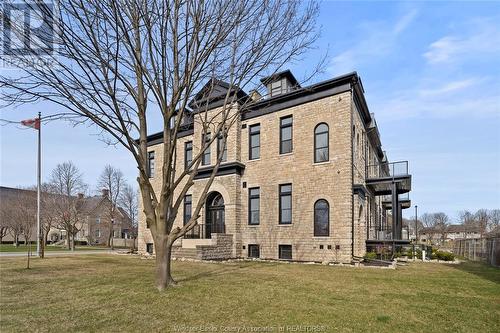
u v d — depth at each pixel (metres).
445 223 89.75
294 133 17.55
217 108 19.95
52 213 40.12
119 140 8.36
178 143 23.06
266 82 10.54
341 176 15.66
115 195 51.25
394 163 19.19
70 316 5.86
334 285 8.88
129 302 6.88
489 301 7.31
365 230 17.92
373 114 23.25
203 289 8.16
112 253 24.78
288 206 17.47
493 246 18.59
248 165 19.16
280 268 12.84
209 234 20.22
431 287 8.90
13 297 7.40
